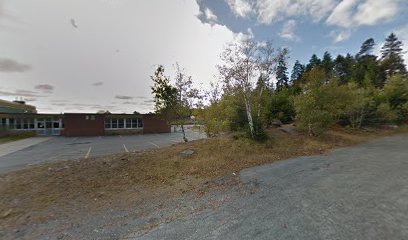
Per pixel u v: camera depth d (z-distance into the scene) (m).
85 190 5.41
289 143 11.68
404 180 5.41
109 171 6.89
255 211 3.90
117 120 27.53
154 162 8.00
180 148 10.20
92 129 26.11
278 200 4.40
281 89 20.58
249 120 11.46
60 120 27.14
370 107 19.89
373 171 6.39
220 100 13.27
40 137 23.95
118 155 9.22
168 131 29.75
